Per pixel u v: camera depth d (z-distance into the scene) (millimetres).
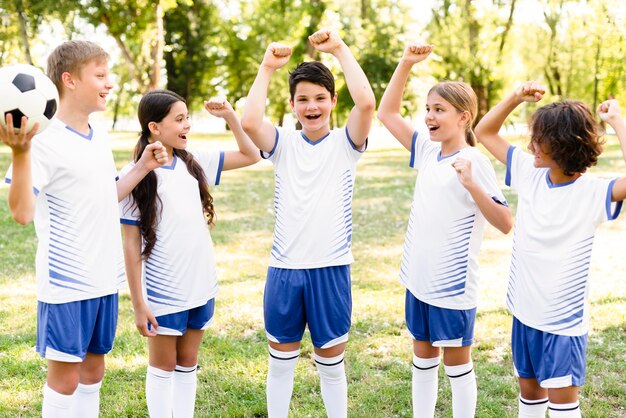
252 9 32938
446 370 3314
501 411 3678
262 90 3236
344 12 33688
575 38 32719
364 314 5375
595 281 6195
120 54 38844
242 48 33594
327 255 3201
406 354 4539
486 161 3139
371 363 4395
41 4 23203
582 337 2787
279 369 3297
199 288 3264
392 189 12617
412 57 3291
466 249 3186
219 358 4473
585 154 2689
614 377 4055
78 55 2879
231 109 3453
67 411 2896
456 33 29406
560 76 34438
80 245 2869
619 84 32844
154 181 3170
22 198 2510
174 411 3367
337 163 3260
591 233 2752
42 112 2537
